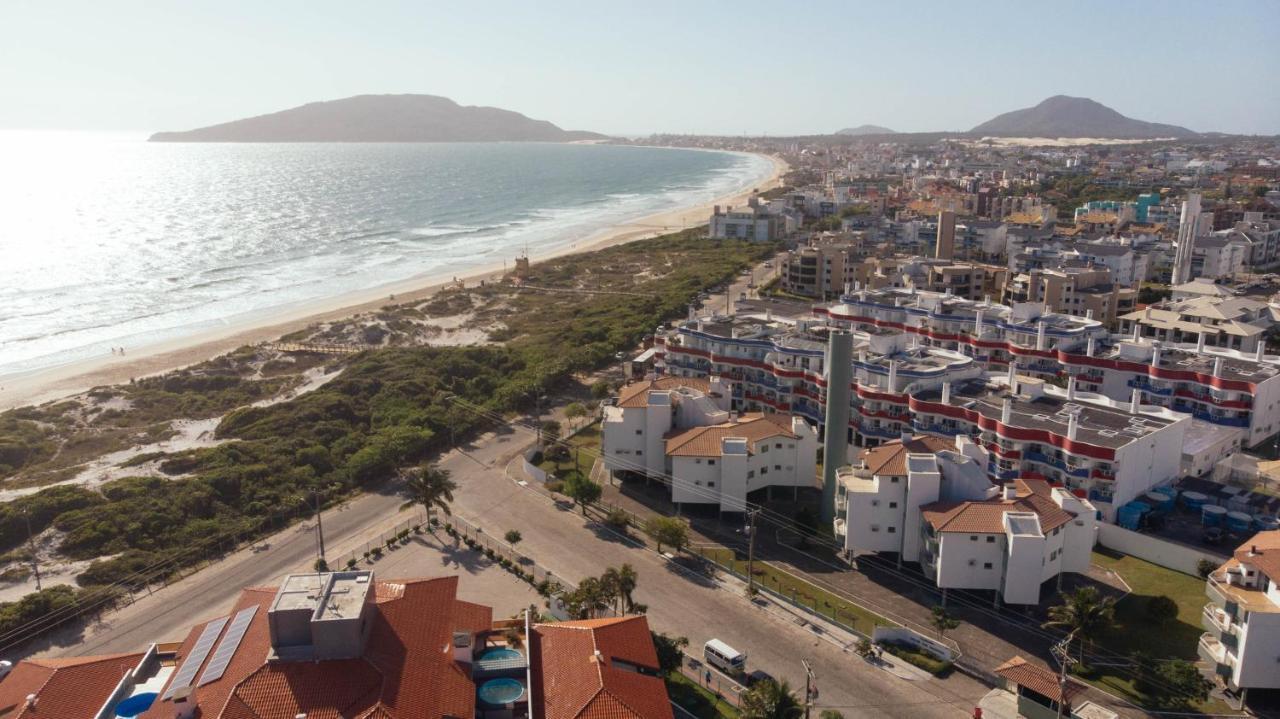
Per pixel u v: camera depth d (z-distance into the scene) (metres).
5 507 111.81
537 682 67.31
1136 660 82.25
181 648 70.62
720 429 119.88
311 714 56.84
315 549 107.12
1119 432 111.62
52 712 61.84
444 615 71.25
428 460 136.75
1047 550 90.56
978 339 166.62
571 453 138.88
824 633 88.19
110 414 160.25
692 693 77.50
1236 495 112.31
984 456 105.75
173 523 112.00
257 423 148.50
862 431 131.38
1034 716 74.31
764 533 110.44
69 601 91.06
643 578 99.44
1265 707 75.19
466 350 193.12
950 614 90.62
